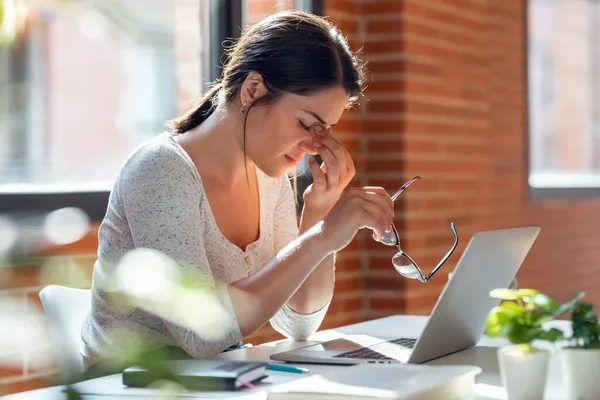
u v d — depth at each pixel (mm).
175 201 2053
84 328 2217
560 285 6312
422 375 1491
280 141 2197
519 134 5645
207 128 2307
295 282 2010
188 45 4250
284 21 2197
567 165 7242
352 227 2021
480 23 5105
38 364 827
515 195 5602
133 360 768
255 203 2449
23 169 8484
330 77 2146
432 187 4570
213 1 3762
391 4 4352
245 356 2008
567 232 6395
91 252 3115
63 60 9008
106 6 9180
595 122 7441
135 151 2154
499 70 5367
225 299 1972
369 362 1839
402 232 4363
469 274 1808
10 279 1498
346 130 4312
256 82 2178
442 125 4672
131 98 9641
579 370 1437
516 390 1437
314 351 1977
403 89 4344
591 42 7379
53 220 781
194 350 1920
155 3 9484
